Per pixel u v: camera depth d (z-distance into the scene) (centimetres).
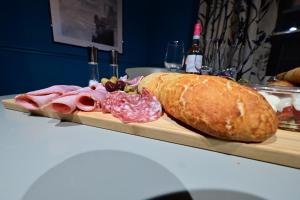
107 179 21
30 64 95
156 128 32
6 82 86
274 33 123
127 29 169
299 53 114
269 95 40
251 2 122
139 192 19
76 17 114
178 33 179
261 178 22
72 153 26
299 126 33
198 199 19
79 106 40
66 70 115
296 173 24
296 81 58
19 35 88
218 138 28
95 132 34
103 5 135
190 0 165
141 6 181
